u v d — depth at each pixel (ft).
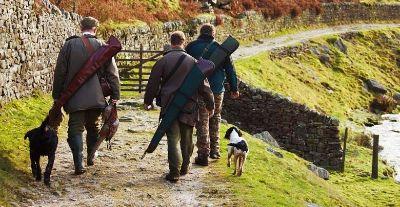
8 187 27.27
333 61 157.58
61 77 30.27
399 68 180.75
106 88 30.83
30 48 50.72
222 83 36.50
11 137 37.14
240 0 152.97
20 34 47.80
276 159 46.44
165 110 31.07
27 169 31.48
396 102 149.38
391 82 168.55
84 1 94.84
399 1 243.19
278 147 68.59
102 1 98.84
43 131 28.91
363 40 185.37
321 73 146.30
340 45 168.25
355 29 192.65
